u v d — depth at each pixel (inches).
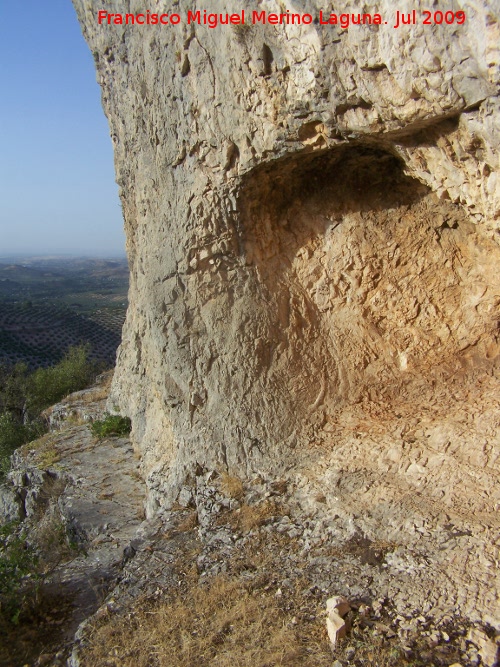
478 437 179.0
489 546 144.2
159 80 205.5
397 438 195.9
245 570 163.3
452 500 164.2
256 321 220.5
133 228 323.0
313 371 224.8
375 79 142.0
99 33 262.5
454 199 165.0
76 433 383.9
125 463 316.2
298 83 158.9
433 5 120.0
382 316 226.1
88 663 136.9
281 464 210.2
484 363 207.0
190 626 143.7
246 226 210.5
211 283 220.8
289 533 175.6
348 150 189.0
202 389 228.1
